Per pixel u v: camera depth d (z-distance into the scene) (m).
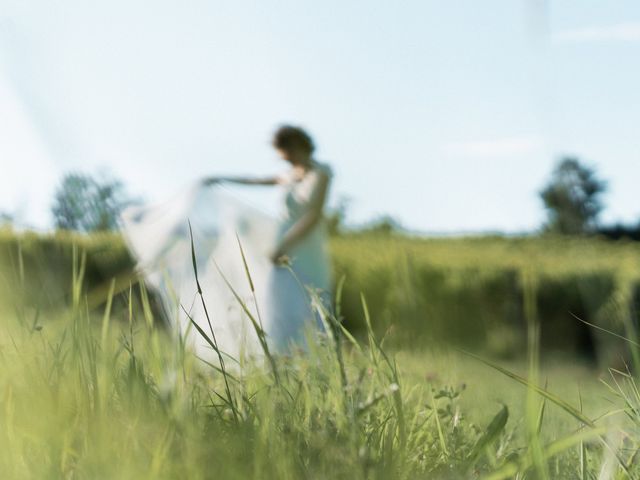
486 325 12.57
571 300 12.73
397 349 1.96
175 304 1.57
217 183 5.98
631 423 1.74
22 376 1.37
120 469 1.13
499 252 14.06
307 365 1.90
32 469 1.20
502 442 1.75
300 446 1.40
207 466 1.17
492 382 2.99
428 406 1.85
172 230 5.50
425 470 1.48
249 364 1.75
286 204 5.97
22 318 1.49
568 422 2.21
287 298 5.57
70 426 1.30
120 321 1.79
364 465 1.25
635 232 15.76
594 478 1.56
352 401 1.46
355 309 11.61
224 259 5.71
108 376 1.42
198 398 1.54
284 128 6.11
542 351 11.78
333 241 13.69
